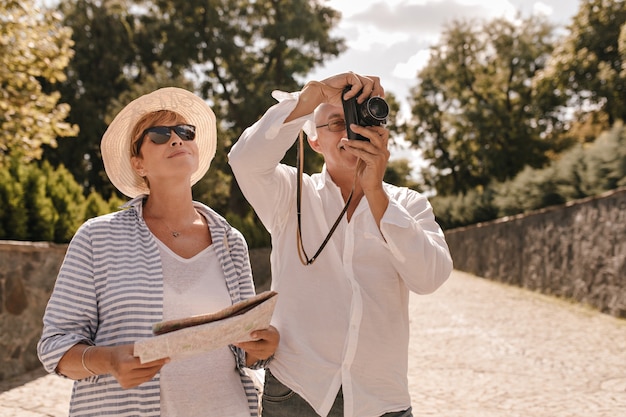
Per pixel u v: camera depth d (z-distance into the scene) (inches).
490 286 702.5
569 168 601.6
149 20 1272.1
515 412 222.1
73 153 1171.9
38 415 215.0
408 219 82.2
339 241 89.8
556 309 495.2
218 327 70.4
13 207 301.7
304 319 88.8
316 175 99.2
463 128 1433.3
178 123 91.2
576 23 1121.4
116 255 81.4
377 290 88.2
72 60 1180.5
